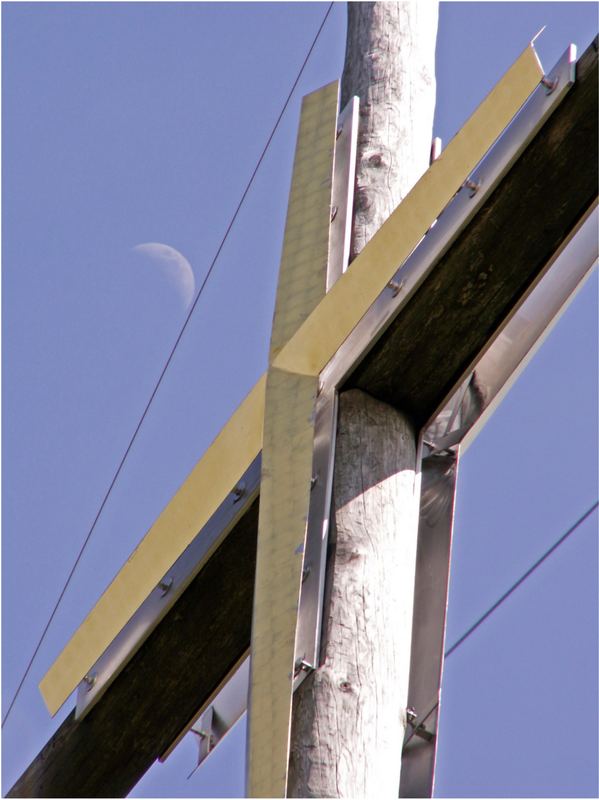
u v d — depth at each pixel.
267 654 10.43
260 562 10.87
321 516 11.09
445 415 12.51
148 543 12.82
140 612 12.77
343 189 12.89
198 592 12.40
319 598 10.73
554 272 12.62
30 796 13.80
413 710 11.35
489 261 11.16
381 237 11.57
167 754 13.66
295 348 11.88
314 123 13.59
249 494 11.88
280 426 11.50
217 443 12.53
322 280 12.27
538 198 10.94
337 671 10.45
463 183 11.09
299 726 10.36
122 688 13.03
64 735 13.54
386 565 10.93
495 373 12.66
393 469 11.40
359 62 13.91
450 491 12.16
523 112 10.93
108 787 13.80
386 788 10.13
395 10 14.11
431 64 14.05
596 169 10.77
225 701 13.98
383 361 11.56
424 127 13.58
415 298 11.31
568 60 10.73
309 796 10.02
